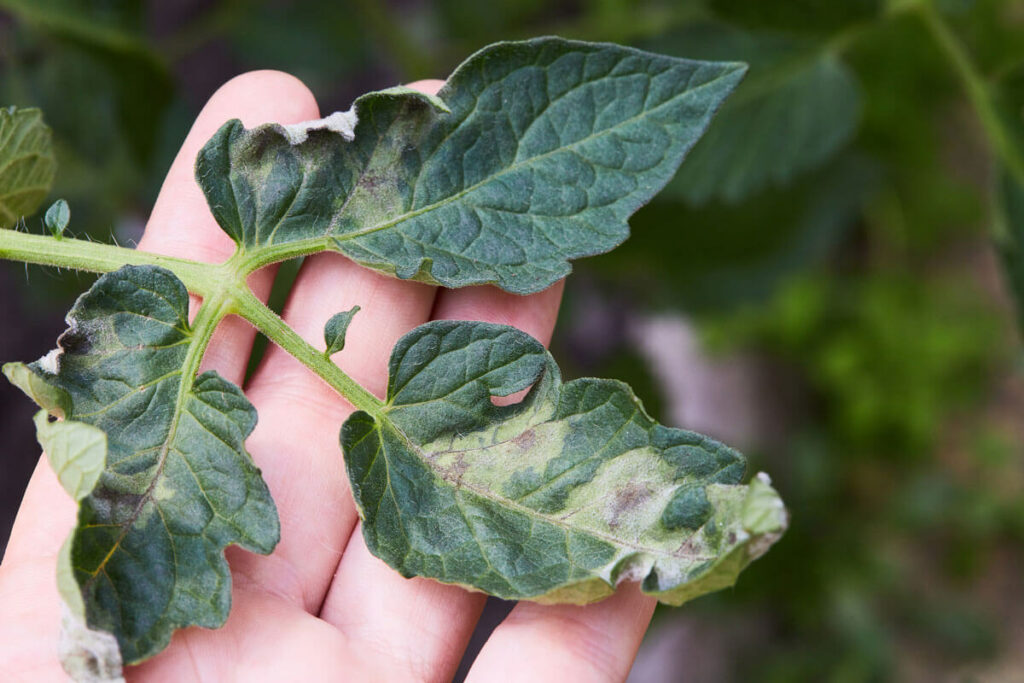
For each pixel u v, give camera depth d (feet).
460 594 1.41
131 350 1.32
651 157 1.37
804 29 1.58
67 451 1.27
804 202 1.77
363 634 1.41
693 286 1.85
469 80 1.36
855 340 2.47
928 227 2.54
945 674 2.57
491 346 1.34
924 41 1.73
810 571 2.39
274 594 1.40
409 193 1.37
